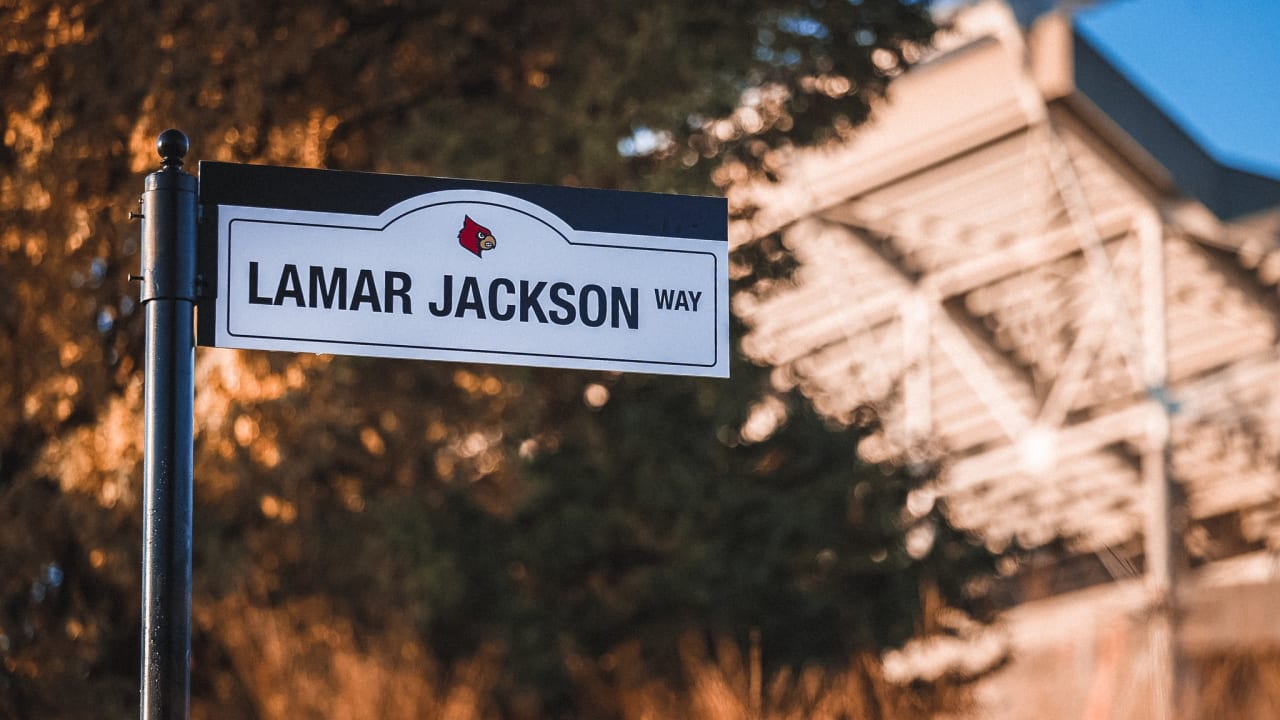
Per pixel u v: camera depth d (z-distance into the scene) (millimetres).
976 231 20781
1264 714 11164
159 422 1863
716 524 13117
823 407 14258
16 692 9031
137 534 8461
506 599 12609
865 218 20859
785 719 11781
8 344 8555
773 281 12445
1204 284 20219
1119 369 20688
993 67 18578
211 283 1938
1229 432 19875
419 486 10484
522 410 9734
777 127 11008
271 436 8289
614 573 12969
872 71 11047
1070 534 16234
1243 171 19312
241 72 8422
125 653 9273
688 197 2107
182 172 1939
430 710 11320
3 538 8664
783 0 10375
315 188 1992
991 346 21625
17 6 8242
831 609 13273
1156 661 11656
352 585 11094
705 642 13078
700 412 12844
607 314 2062
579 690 12953
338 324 1971
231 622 10391
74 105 8359
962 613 13836
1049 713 12469
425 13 9117
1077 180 19328
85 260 8359
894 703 12602
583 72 9547
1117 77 18281
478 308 2016
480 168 9258
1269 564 16516
